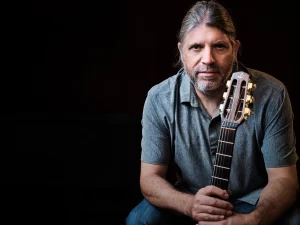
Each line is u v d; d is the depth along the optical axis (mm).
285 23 3291
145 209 1985
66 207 3238
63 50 3359
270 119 1877
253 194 1953
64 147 3211
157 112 1993
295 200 1909
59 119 3195
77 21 3328
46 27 3324
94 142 3213
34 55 3350
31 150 3207
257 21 3303
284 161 1881
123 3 3318
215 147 1933
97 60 3379
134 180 3229
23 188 3232
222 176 1757
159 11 3328
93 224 3193
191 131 1950
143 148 2029
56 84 3387
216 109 1920
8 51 3324
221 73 1800
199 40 1788
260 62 3352
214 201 1732
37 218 3221
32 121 3193
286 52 3320
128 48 3367
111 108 3418
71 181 3230
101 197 3250
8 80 3357
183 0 3307
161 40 3357
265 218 1782
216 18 1792
